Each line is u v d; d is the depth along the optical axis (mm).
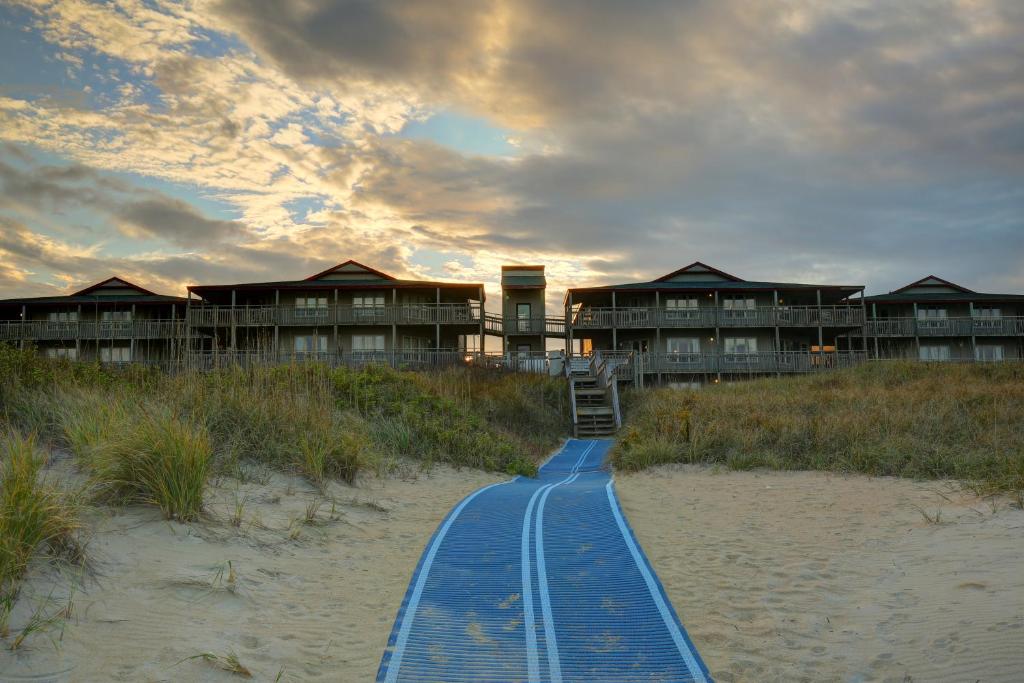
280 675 4465
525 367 32250
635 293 44312
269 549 6973
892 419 15742
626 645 5199
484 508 9711
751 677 4684
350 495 9914
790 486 12125
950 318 45188
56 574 5055
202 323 39062
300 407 12047
